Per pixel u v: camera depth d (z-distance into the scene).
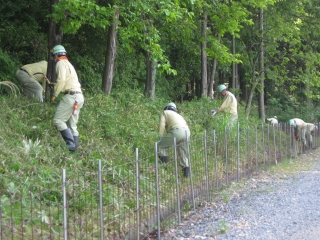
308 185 9.66
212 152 8.72
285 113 25.50
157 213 5.88
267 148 12.75
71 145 7.23
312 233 6.14
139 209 5.68
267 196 8.45
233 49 19.00
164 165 6.88
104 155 7.64
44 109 8.20
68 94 7.26
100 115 9.14
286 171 11.92
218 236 5.93
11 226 4.12
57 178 5.95
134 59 17.97
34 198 5.18
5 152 6.05
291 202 7.95
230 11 14.68
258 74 19.72
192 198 7.26
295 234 6.09
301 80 20.44
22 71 9.37
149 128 10.16
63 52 7.49
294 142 15.63
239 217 6.89
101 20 8.82
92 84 14.73
